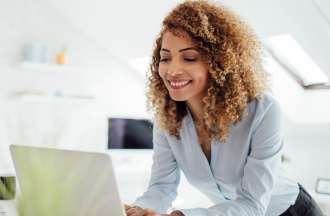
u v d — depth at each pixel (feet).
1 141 10.18
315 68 10.98
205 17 4.23
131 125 13.17
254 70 4.60
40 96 12.19
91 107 13.44
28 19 12.39
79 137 13.17
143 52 12.55
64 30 12.96
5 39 12.08
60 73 12.99
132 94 14.14
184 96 4.26
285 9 8.14
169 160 5.21
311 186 11.72
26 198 2.81
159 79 4.91
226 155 4.62
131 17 10.97
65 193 2.91
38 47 12.29
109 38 12.82
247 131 4.46
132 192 12.89
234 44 4.39
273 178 4.33
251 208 4.14
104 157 2.97
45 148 2.90
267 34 9.41
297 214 5.09
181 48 4.17
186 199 14.05
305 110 11.66
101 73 13.62
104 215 3.14
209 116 4.40
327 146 11.41
